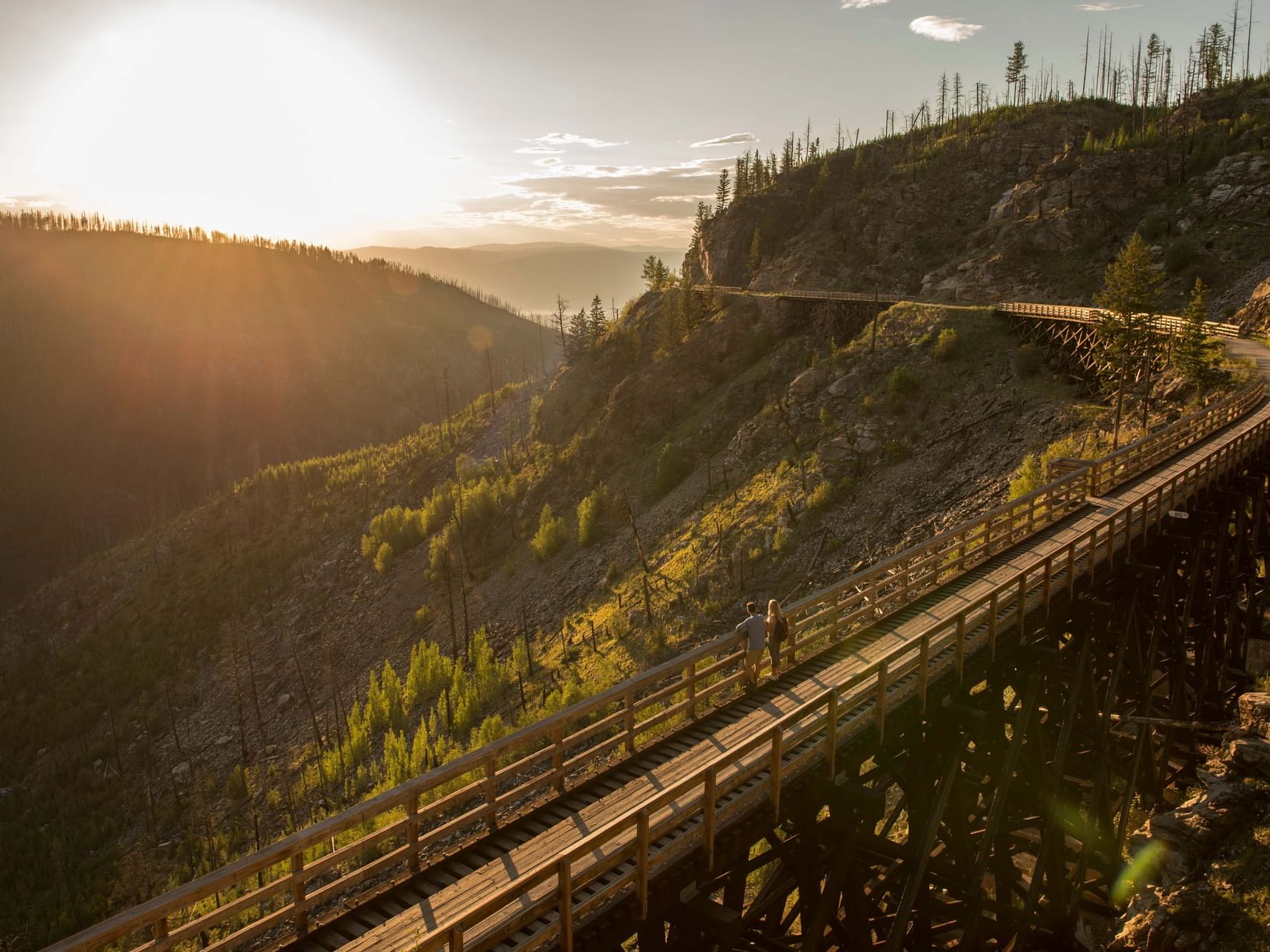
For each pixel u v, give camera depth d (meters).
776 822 12.14
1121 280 49.81
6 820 91.62
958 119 165.62
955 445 62.72
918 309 85.12
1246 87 129.88
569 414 128.75
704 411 102.56
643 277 152.12
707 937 11.90
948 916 16.78
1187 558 25.88
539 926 9.62
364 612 115.44
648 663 59.53
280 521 162.25
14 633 163.62
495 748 11.66
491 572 105.12
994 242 109.12
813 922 12.60
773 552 63.44
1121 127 130.88
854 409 74.38
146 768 96.00
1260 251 83.75
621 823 9.69
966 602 20.06
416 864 10.93
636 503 93.38
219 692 112.12
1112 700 20.81
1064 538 24.19
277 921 9.44
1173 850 18.33
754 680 16.53
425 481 151.25
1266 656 28.56
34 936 66.69
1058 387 62.53
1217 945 15.84
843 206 142.00
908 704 15.53
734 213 156.88
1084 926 20.62
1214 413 35.91
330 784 68.38
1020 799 19.05
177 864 70.06
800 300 105.62
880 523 59.34
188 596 145.62
